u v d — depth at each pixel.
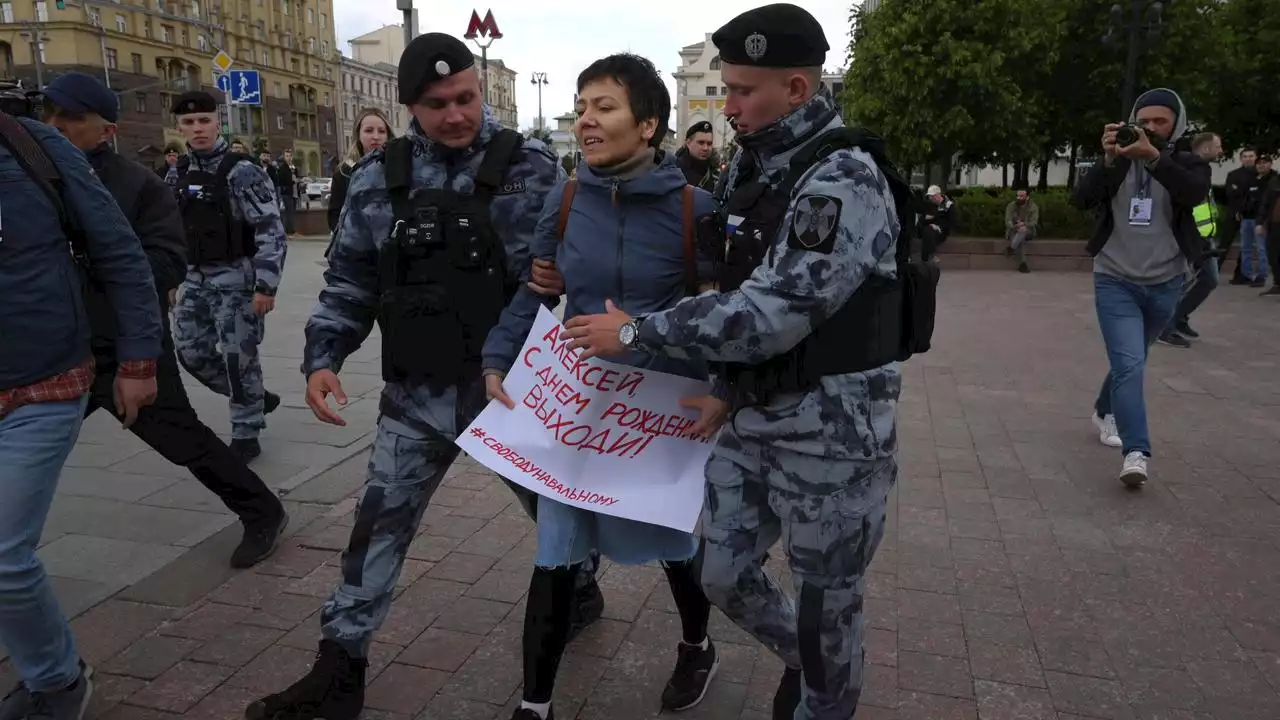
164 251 3.34
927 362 7.73
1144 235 4.51
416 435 2.61
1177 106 4.53
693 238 2.29
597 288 2.35
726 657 2.99
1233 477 4.73
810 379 1.97
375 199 2.62
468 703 2.72
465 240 2.52
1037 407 6.21
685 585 2.62
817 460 2.02
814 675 2.15
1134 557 3.76
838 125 2.01
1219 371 7.33
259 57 73.88
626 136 2.22
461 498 4.36
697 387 2.35
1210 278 8.31
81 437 5.17
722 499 2.21
